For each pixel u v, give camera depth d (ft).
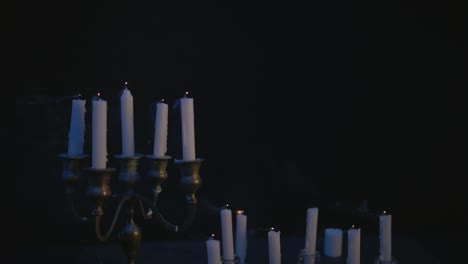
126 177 7.29
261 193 9.05
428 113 9.16
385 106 9.12
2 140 8.62
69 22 8.64
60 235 8.78
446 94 9.16
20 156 8.66
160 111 7.29
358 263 8.18
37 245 8.75
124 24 8.73
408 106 9.14
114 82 8.74
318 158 9.09
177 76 8.84
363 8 9.04
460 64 9.15
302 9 8.97
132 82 8.77
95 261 8.39
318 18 9.00
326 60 9.04
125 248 7.58
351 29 9.04
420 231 9.22
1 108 8.59
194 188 7.30
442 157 9.21
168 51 8.81
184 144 7.29
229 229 8.14
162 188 8.88
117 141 8.78
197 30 8.85
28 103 8.63
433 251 8.68
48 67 8.64
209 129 8.93
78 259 8.44
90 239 8.82
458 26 9.12
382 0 9.05
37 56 8.62
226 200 9.00
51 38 8.63
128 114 7.25
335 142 9.09
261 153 9.02
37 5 8.59
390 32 9.07
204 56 8.87
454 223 9.23
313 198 9.11
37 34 8.61
